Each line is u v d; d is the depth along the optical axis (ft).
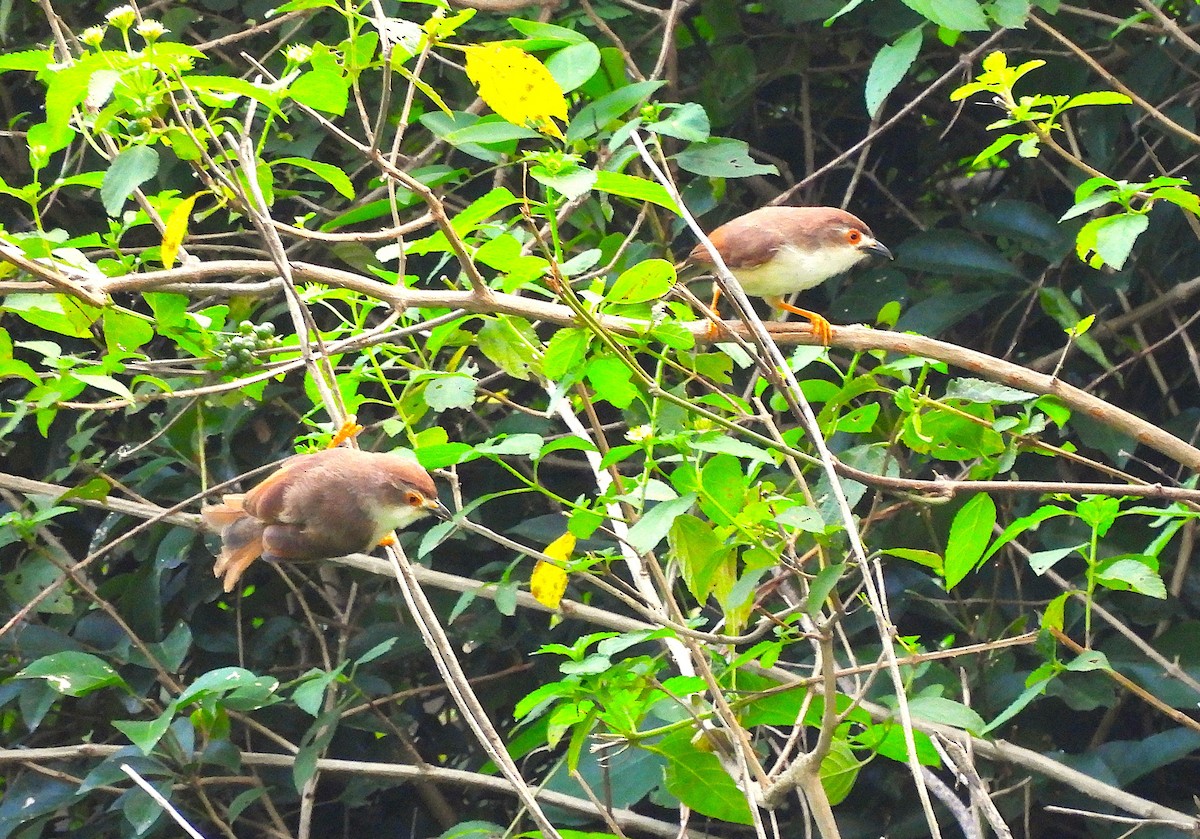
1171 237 38.65
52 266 22.70
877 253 33.35
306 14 36.40
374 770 32.99
